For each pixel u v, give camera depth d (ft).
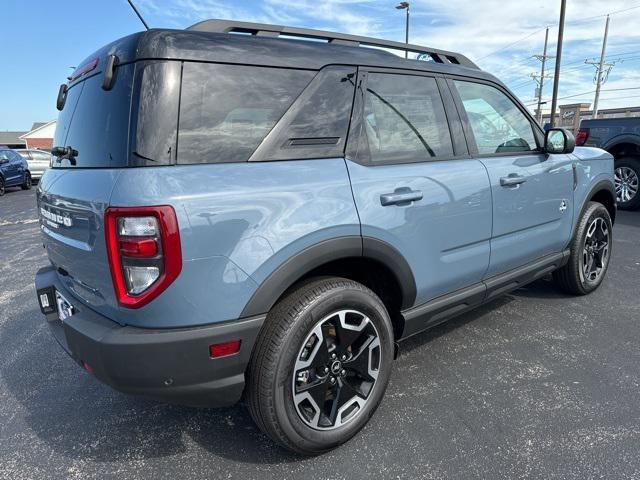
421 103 8.39
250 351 6.16
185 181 5.60
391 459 6.97
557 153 10.48
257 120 6.38
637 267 15.85
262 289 6.03
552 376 9.11
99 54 6.85
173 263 5.43
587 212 12.36
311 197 6.44
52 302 8.08
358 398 7.36
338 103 7.16
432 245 8.13
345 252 6.78
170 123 5.73
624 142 25.54
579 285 12.73
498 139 9.87
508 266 10.15
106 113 6.19
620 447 7.04
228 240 5.74
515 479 6.48
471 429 7.58
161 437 7.75
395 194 7.38
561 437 7.31
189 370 5.83
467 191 8.60
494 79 10.14
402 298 7.93
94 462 7.18
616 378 8.98
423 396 8.54
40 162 64.18
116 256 5.58
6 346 11.46
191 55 5.98
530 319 11.81
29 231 27.81
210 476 6.79
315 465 6.91
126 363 5.65
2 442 7.73
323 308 6.58
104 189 5.69
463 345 10.51
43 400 9.00
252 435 7.72
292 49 6.91
